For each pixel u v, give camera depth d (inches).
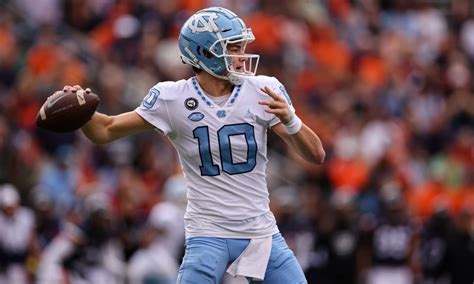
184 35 866.1
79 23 2212.1
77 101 852.6
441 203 1771.7
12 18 2132.1
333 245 1652.3
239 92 865.5
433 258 1689.2
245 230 864.9
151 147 1877.5
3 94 1956.2
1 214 1520.7
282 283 868.6
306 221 1688.0
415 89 2404.0
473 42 2583.7
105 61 2076.8
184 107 863.7
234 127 861.8
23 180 1734.7
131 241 1520.7
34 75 1966.0
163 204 1567.4
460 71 2476.6
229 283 1533.0
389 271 1663.4
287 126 850.8
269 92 842.8
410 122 2295.8
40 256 1542.8
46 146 1868.8
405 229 1668.3
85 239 1467.8
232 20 861.8
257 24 2268.7
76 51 2064.5
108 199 1672.0
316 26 2417.6
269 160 2026.3
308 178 2012.8
